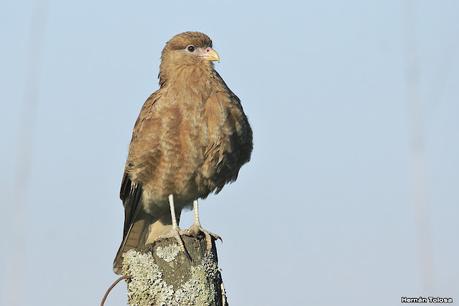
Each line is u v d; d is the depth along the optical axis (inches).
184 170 471.8
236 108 475.2
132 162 479.8
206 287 329.1
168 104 468.1
